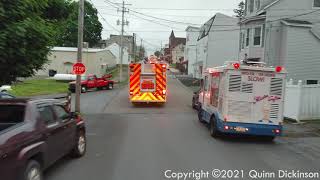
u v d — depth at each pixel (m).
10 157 6.12
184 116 21.95
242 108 13.80
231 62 14.16
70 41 85.50
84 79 44.00
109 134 14.99
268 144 13.59
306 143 13.94
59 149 8.58
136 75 27.20
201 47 65.25
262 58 33.09
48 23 12.73
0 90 16.08
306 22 32.03
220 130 13.96
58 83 55.62
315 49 32.09
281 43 32.34
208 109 16.56
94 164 9.73
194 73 74.56
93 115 22.44
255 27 34.09
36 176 7.07
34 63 11.57
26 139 6.77
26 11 10.86
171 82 59.91
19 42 10.13
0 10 9.55
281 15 32.38
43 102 8.26
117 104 29.12
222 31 57.38
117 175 8.70
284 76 13.89
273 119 13.88
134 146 12.36
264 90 13.85
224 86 13.91
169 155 11.03
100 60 70.00
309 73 32.09
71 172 8.91
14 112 7.51
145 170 9.20
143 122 19.02
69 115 9.78
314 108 19.66
